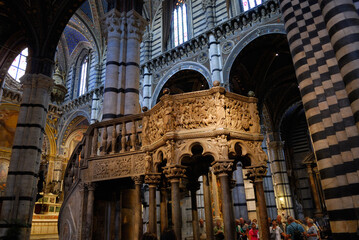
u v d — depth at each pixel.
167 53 20.42
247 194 18.66
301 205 28.36
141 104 21.14
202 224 13.35
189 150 5.50
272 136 27.05
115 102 9.83
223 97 5.75
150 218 5.86
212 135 5.48
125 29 10.98
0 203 11.60
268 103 26.83
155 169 6.13
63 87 27.31
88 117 25.83
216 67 17.55
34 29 12.72
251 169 5.86
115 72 10.23
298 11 7.21
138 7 11.44
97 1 24.53
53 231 15.36
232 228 4.89
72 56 31.02
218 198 17.47
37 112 11.84
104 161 7.05
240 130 5.82
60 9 12.92
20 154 11.16
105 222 7.58
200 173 7.67
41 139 11.95
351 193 5.22
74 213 7.23
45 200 21.19
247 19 17.34
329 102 5.96
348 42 5.25
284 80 22.56
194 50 19.30
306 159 28.73
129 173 6.59
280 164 26.45
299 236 8.36
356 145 5.26
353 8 5.56
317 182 27.94
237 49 17.30
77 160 8.27
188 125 5.69
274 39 17.02
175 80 20.94
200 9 20.59
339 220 5.30
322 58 6.38
